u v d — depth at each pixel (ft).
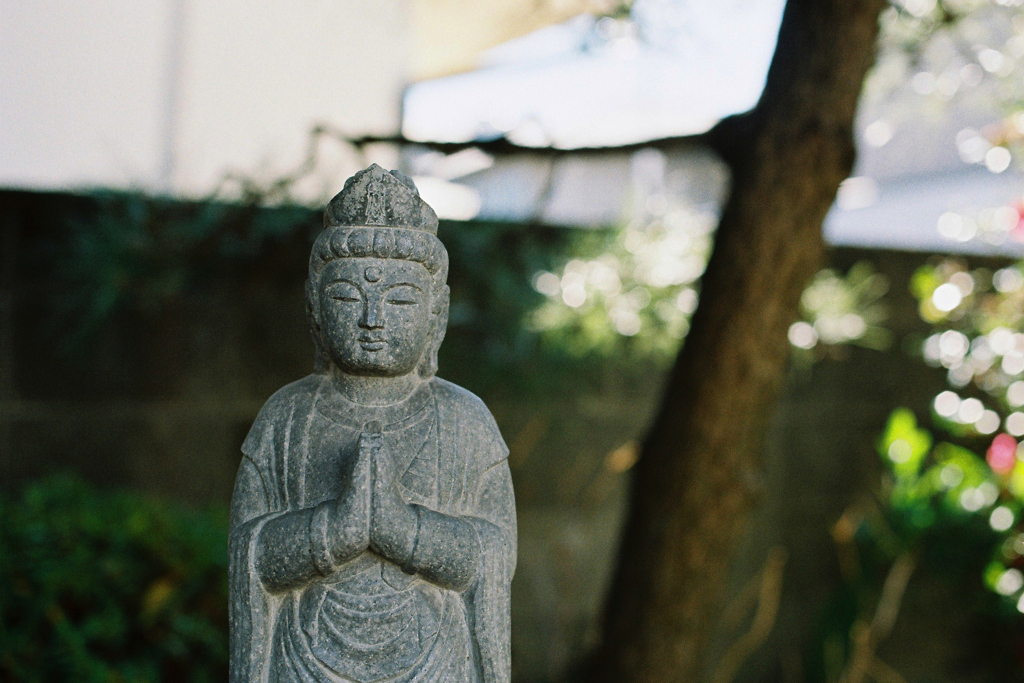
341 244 4.62
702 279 9.92
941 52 11.82
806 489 14.08
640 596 10.03
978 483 13.01
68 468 11.12
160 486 11.54
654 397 13.53
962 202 15.70
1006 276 13.51
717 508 9.75
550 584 13.15
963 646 13.51
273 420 4.89
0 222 10.72
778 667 14.14
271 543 4.52
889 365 14.32
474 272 11.98
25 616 8.72
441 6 13.93
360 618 4.47
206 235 10.92
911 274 14.19
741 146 9.52
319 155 13.82
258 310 11.93
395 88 14.87
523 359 12.50
